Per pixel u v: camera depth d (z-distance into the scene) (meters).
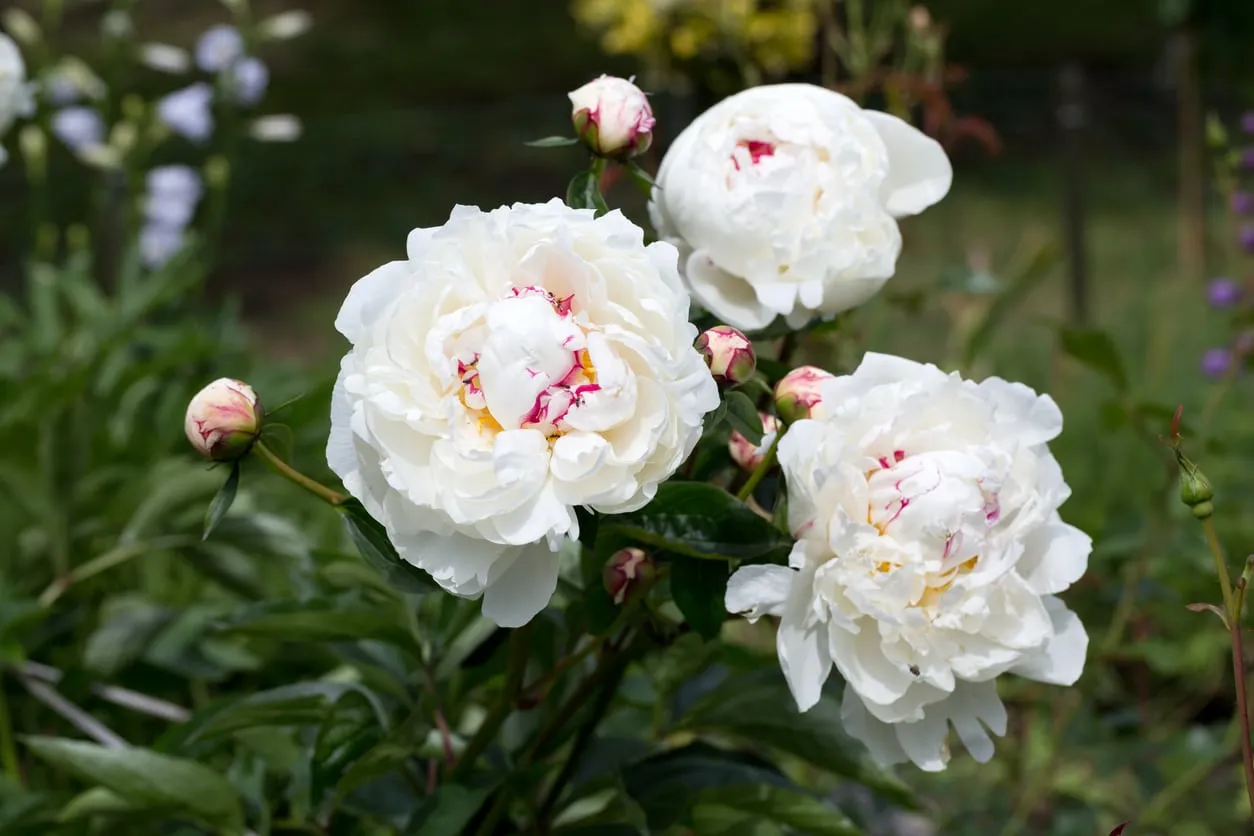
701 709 1.18
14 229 5.00
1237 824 1.72
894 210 1.09
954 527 0.95
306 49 8.19
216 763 1.41
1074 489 2.34
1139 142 6.11
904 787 1.16
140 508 1.47
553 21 8.81
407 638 1.14
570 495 0.92
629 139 1.04
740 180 1.04
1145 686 1.83
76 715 1.36
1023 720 1.77
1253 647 1.74
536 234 0.94
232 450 0.99
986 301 2.12
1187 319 2.98
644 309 0.93
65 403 1.46
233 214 5.49
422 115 6.90
